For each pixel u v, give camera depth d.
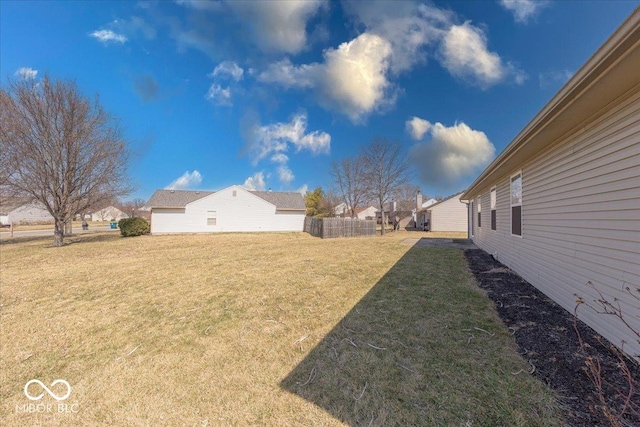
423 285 4.88
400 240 14.17
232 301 4.23
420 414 1.76
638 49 1.76
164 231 19.11
